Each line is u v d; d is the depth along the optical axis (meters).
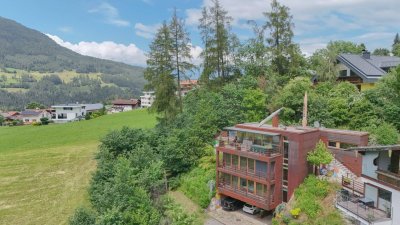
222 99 52.88
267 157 35.72
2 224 40.41
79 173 54.69
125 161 42.41
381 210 26.03
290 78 57.06
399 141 39.12
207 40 60.50
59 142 72.75
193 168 47.09
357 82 56.12
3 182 52.50
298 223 32.44
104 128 82.56
